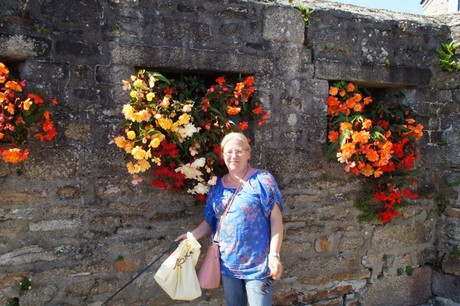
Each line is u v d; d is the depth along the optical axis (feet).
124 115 9.86
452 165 13.01
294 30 11.23
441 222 13.42
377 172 11.35
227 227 9.04
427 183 13.24
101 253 10.02
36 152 9.32
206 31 10.43
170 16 10.11
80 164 9.68
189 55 10.26
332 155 11.76
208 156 9.89
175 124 9.37
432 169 13.25
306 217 11.75
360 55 11.92
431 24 12.78
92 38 9.59
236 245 8.95
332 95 11.68
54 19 9.30
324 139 11.75
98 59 9.66
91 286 9.99
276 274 8.69
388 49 12.24
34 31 9.14
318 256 11.99
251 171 9.34
